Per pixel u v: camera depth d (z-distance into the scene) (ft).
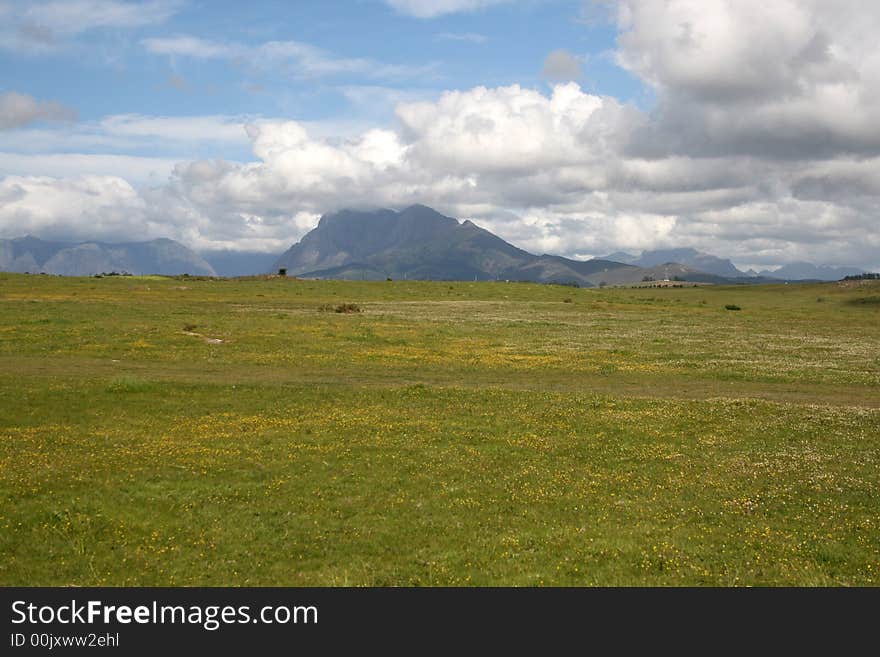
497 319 272.92
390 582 52.75
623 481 75.77
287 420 100.68
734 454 86.43
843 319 296.92
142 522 62.54
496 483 74.49
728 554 56.90
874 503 68.54
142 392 115.14
